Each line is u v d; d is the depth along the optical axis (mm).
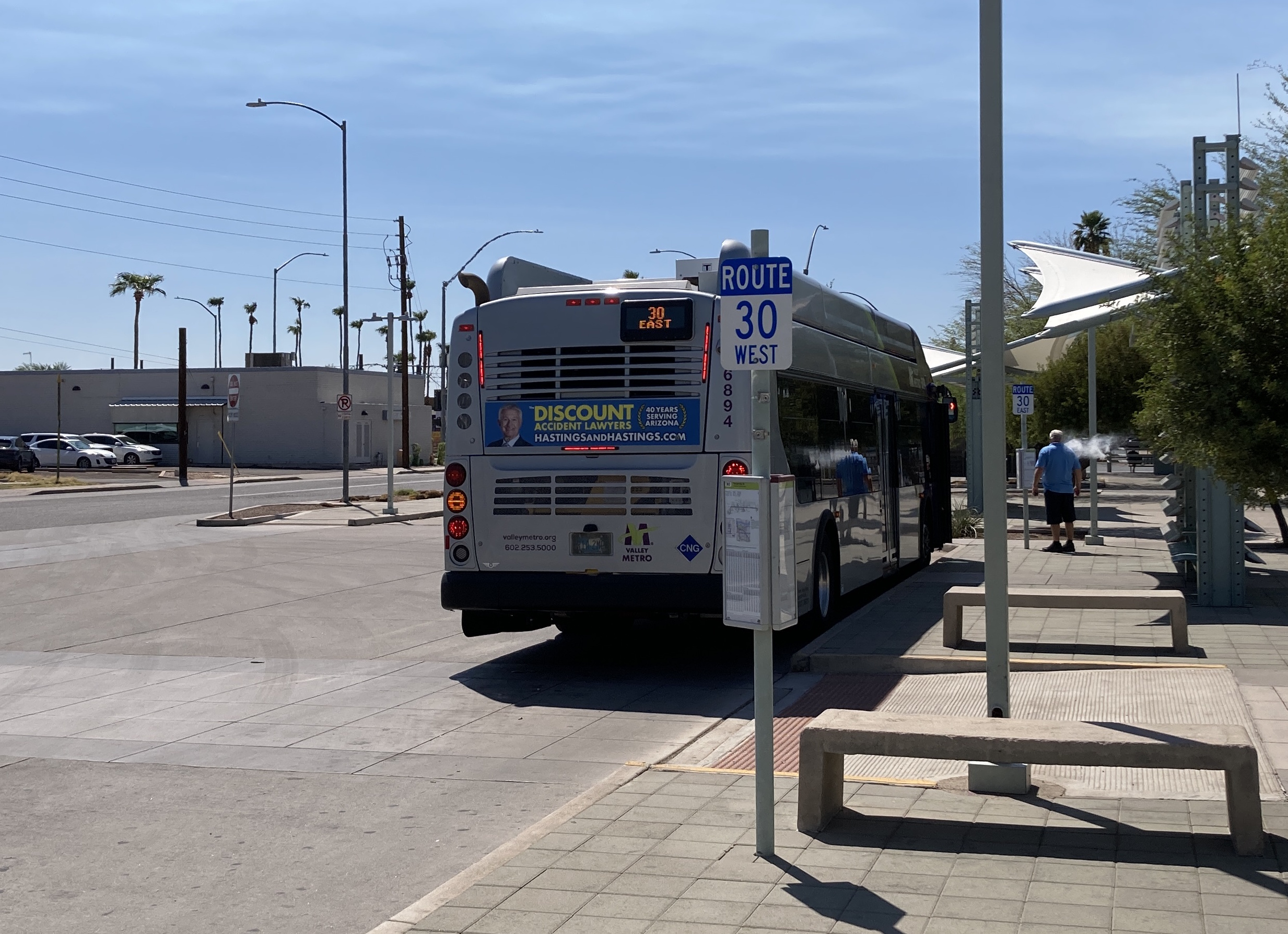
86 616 14672
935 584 16000
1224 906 4770
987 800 6430
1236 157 12766
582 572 10812
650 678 10953
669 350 10648
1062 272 18547
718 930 4695
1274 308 10094
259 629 13742
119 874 5852
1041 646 10977
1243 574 13000
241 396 70500
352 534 26406
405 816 6789
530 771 7738
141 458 68188
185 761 8039
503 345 11031
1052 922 4652
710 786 6836
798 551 11430
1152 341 10812
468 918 4875
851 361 14125
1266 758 7020
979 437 28359
